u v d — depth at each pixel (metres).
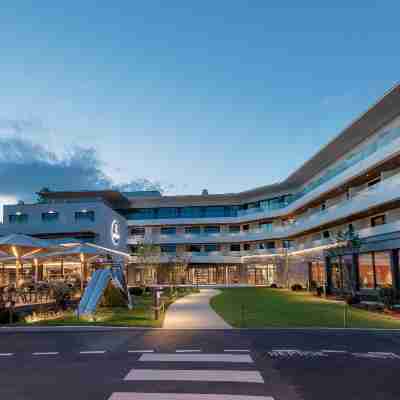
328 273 43.19
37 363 9.63
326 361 9.70
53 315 19.44
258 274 68.56
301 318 18.77
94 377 8.28
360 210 34.91
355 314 20.97
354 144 42.78
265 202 69.69
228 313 21.12
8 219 57.12
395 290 25.03
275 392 7.27
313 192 47.91
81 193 70.00
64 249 25.77
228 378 8.17
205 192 79.69
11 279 43.09
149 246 60.38
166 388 7.48
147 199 75.00
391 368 9.04
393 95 32.72
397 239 30.06
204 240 71.62
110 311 22.12
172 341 12.52
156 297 18.50
